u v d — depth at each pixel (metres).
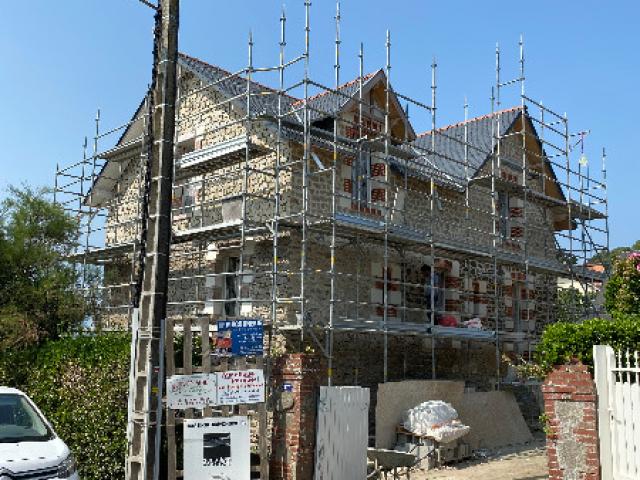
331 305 13.39
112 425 9.74
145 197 10.00
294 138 15.04
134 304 10.05
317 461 9.41
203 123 17.53
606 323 8.58
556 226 23.92
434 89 17.55
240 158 15.73
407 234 15.49
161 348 8.77
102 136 19.27
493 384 18.17
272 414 9.55
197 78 17.83
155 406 8.66
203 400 8.89
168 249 8.97
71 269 16.94
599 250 21.56
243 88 17.58
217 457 8.84
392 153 16.86
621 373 8.02
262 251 15.36
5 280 15.43
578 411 8.28
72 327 15.20
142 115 17.88
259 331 9.32
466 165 18.42
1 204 16.73
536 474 11.89
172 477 8.68
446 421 13.16
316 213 15.21
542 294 22.30
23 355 12.35
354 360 15.73
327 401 9.69
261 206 15.34
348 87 17.08
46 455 8.55
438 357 18.00
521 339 18.59
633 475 7.66
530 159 21.94
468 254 17.50
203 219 16.03
